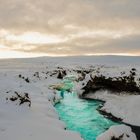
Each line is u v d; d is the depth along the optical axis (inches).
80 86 1421.0
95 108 1137.4
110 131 701.3
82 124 885.8
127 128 728.3
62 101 1300.4
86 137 746.2
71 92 1560.0
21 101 861.8
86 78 1460.4
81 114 1029.8
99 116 1001.5
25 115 777.6
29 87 1290.6
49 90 1414.9
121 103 1078.4
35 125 690.8
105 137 684.1
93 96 1333.7
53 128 679.1
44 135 617.6
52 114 848.3
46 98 1118.4
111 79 1290.6
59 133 642.8
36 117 773.9
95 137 746.2
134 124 869.8
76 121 925.8
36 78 1872.5
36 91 1254.9
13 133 608.4
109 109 1048.8
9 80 1262.3
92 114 1029.8
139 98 1016.2
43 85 1626.5
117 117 951.6
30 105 882.8
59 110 1101.1
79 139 609.6
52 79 2027.6
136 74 1368.1
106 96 1278.3
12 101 852.0
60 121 759.1
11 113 760.3
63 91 1584.6
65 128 716.7
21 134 609.3
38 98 1073.5
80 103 1248.8
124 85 1246.9
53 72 2484.0
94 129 828.0
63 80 2069.4
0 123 665.0
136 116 914.1
